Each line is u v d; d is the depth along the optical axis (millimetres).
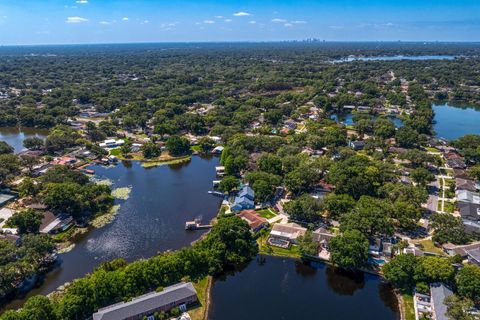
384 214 132250
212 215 154250
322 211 145375
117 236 137375
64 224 140375
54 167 182750
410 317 96500
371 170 166250
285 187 172500
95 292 96438
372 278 113312
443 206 155625
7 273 102750
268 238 132375
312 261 121875
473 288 96188
